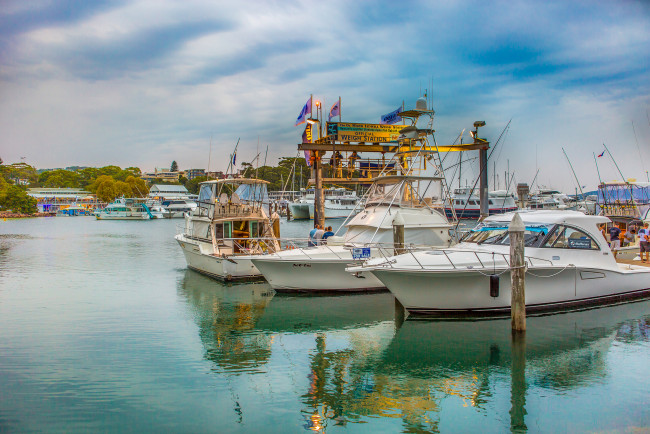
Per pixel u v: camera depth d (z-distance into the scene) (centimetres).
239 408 882
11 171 15838
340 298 1728
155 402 900
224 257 1997
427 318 1403
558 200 6538
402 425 833
